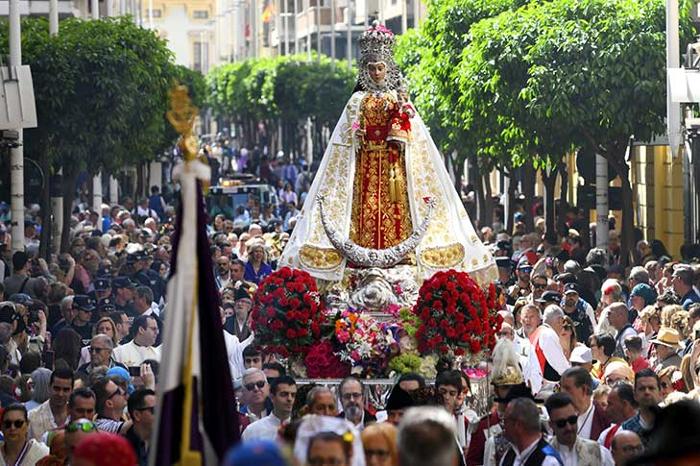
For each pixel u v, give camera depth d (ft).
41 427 71.72
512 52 137.69
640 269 108.99
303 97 350.64
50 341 102.58
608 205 156.25
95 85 160.04
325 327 72.74
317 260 74.79
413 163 75.66
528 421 55.83
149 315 90.53
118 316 98.78
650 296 102.68
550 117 135.44
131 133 169.27
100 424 67.56
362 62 75.97
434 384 66.13
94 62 159.53
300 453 44.70
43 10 242.17
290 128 396.57
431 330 71.46
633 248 140.67
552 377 80.74
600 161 152.25
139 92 166.61
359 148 75.66
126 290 108.37
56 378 71.41
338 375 71.97
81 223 189.57
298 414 63.41
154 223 190.60
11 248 148.36
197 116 46.70
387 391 71.31
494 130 151.23
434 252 74.95
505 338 70.79
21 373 83.25
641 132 135.95
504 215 204.54
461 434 68.28
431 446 36.78
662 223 184.75
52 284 111.14
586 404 66.59
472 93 142.41
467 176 260.21
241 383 76.69
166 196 263.70
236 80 441.27
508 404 57.57
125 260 133.90
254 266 120.26
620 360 75.10
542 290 105.70
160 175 295.07
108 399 70.18
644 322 92.53
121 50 162.40
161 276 130.93
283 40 499.10
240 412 76.54
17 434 64.85
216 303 46.03
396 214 75.46
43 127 158.81
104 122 161.07
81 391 66.44
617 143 139.85
